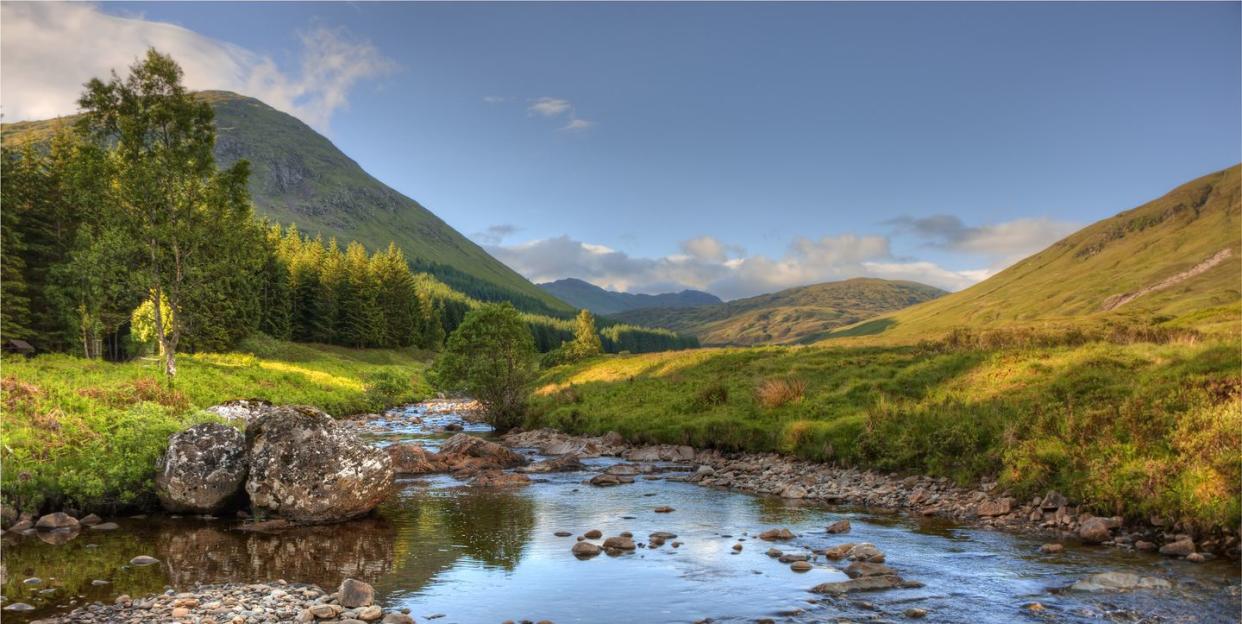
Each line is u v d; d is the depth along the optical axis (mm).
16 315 63812
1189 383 19109
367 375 91750
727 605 11016
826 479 23141
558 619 10375
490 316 45000
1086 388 21969
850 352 46781
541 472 26969
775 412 31734
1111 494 15891
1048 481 17750
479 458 28438
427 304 166750
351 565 13367
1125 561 13172
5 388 24750
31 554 13789
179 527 16453
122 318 67625
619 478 24641
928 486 20562
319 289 125250
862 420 25828
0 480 16453
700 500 20734
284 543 15086
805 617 10391
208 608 10508
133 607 10594
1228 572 12203
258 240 45875
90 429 21922
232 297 85625
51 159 74312
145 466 17984
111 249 39906
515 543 15250
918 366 32688
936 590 11633
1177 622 9898
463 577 12609
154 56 41469
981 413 22906
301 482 16828
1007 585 11852
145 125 41656
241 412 21906
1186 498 14609
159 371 45750
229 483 17562
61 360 45500
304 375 68875
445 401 73938
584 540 15164
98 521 16672
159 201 41125
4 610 10398
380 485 17984
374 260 149750
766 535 15719
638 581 12359
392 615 10234
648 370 55062
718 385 37375
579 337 113500
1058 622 10008
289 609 10516
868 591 11625
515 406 45094
